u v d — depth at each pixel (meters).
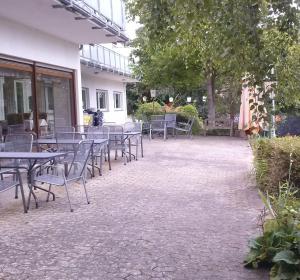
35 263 4.50
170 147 15.48
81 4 10.04
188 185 8.61
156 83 22.12
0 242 5.14
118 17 13.09
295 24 3.88
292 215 4.49
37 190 8.05
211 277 4.14
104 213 6.45
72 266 4.42
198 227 5.72
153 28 4.45
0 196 7.60
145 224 5.87
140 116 21.08
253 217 6.18
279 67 4.07
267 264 4.35
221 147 15.58
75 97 14.60
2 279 4.11
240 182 8.89
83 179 7.21
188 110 21.08
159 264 4.47
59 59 13.24
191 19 4.14
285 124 11.30
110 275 4.20
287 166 6.95
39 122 12.09
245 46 3.95
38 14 10.01
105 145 10.76
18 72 11.06
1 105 10.32
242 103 14.67
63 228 5.70
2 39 10.10
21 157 6.41
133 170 10.45
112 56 22.06
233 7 3.85
